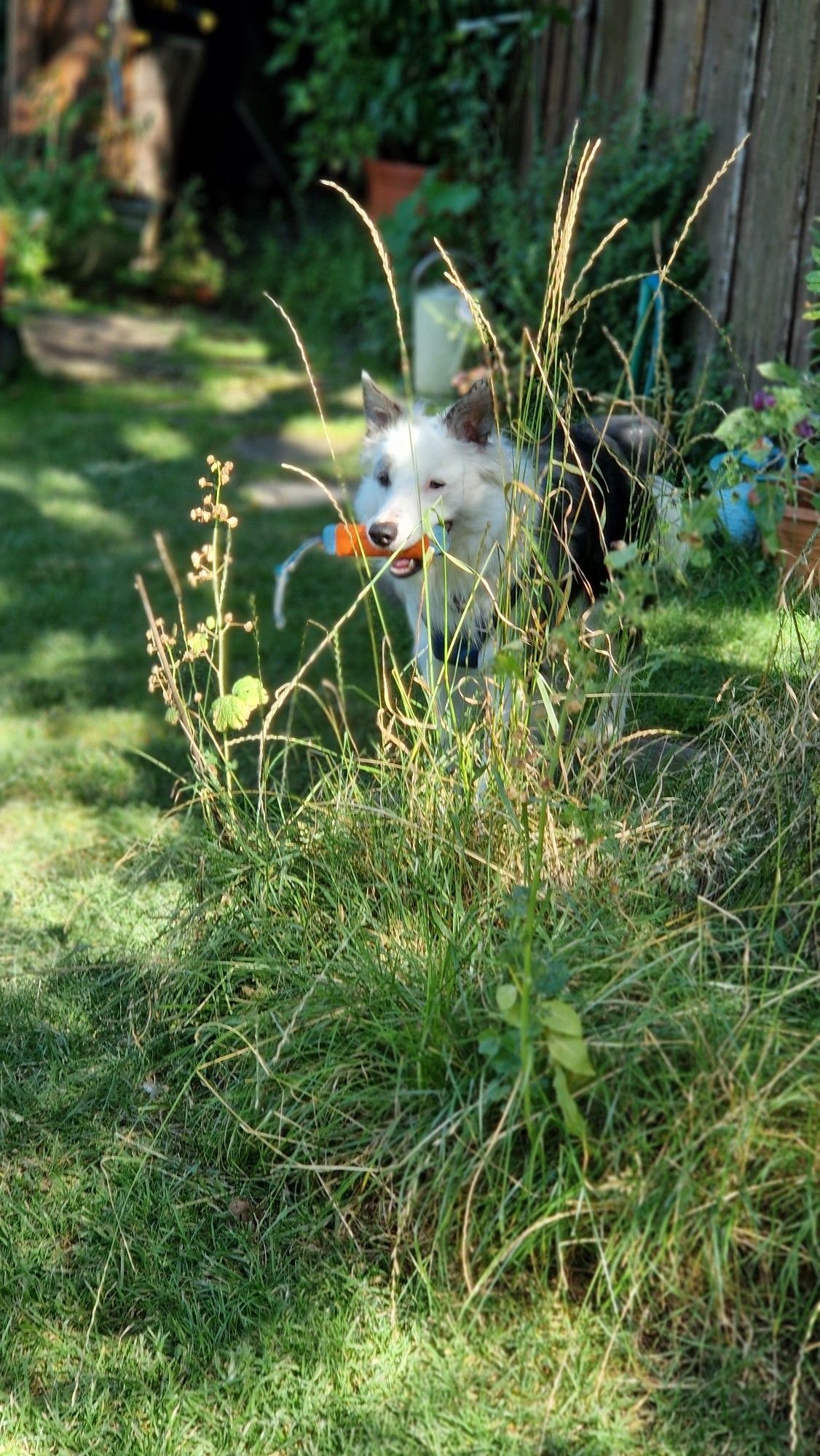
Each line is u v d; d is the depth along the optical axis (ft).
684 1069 8.05
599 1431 7.29
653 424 12.75
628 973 8.47
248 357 31.14
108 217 35.55
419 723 10.03
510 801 9.21
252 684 9.96
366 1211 8.66
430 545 11.37
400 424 11.82
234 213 42.93
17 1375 7.97
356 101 30.09
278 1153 8.77
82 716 16.02
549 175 22.94
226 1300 8.29
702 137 19.06
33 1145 9.50
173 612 18.61
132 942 11.42
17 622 18.40
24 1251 8.71
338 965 9.48
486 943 9.04
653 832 9.85
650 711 12.57
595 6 23.70
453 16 27.91
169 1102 9.71
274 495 22.86
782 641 12.14
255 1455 7.45
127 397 28.02
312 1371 7.83
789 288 16.31
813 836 9.15
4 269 31.58
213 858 10.74
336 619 18.06
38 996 10.87
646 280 16.83
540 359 10.70
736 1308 7.53
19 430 25.91
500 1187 8.10
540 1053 8.04
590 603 11.65
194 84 38.22
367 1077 8.89
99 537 21.20
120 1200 8.95
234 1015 9.82
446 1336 7.92
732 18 18.28
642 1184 7.65
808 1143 7.64
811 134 15.76
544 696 9.23
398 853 9.95
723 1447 7.14
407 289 28.22
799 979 8.50
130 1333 8.21
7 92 37.50
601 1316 7.76
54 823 13.79
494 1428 7.39
